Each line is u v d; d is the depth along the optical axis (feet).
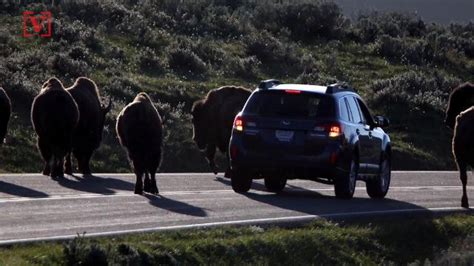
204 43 506.89
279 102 199.21
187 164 305.32
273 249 140.67
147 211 165.27
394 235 164.86
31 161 276.62
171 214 162.71
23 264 113.70
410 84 483.10
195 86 415.64
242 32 550.77
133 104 195.72
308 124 195.00
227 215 165.07
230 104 254.06
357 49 564.71
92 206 168.96
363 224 168.55
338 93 201.87
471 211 201.77
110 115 328.29
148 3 566.77
